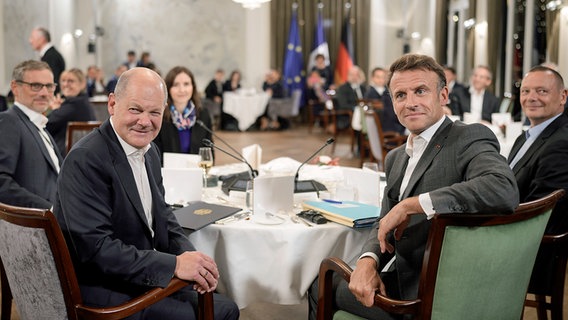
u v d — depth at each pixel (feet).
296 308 9.65
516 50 27.32
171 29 40.16
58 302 5.19
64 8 34.99
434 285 4.83
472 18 32.22
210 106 36.63
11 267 5.43
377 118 18.71
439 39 37.04
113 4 39.50
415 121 5.82
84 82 14.52
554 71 8.25
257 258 6.99
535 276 7.11
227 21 40.68
